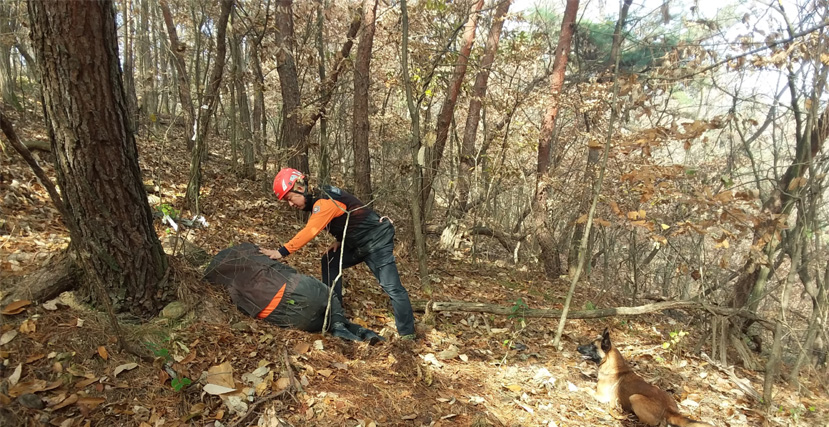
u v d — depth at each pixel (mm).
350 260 4324
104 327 3004
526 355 4656
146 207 3268
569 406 3865
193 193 6344
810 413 4586
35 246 3984
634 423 3764
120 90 2932
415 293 6047
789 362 6660
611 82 8352
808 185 4930
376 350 3918
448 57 7320
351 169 11281
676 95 9453
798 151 5836
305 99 8172
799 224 5062
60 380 2594
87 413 2492
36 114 9734
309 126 8133
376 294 5363
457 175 8289
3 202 4777
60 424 2383
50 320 2916
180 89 7809
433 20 8586
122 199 3061
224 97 9828
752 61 5156
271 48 7559
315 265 5930
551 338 5352
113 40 2822
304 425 2850
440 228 10086
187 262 4020
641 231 9312
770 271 6246
